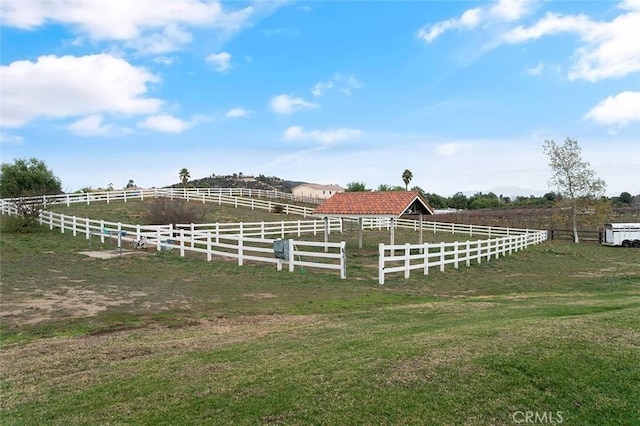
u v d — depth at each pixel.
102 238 23.55
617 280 16.94
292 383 5.61
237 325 9.32
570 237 37.84
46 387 5.84
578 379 5.57
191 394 5.42
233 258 20.19
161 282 14.40
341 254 15.70
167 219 29.06
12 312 10.33
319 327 8.88
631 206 60.53
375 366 6.03
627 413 4.93
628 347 6.48
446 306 11.12
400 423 4.69
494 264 21.03
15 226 26.41
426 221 45.50
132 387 5.71
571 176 38.19
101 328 9.06
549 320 8.29
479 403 5.07
